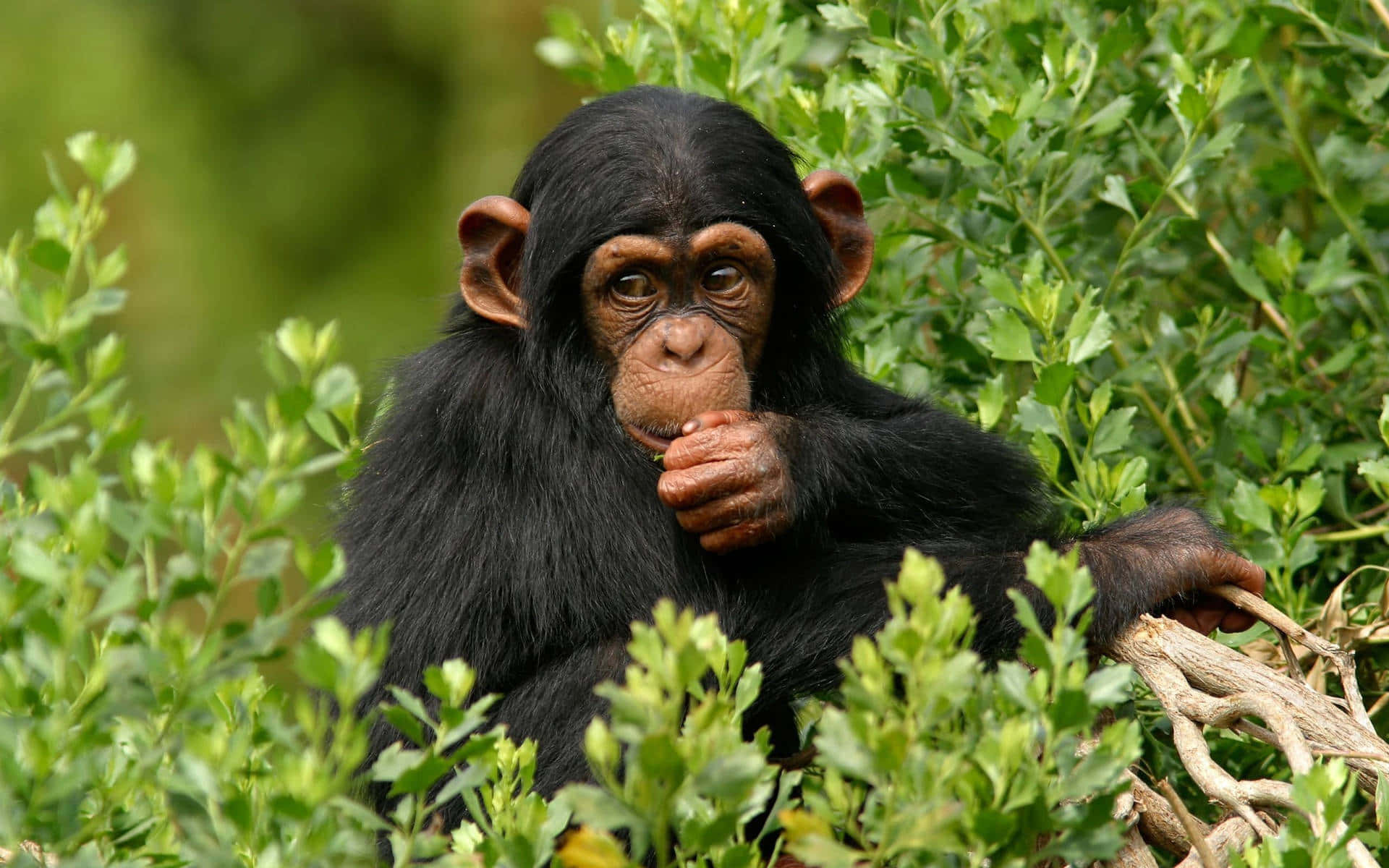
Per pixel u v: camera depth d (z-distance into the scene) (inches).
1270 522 357.1
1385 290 418.6
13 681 216.4
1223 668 275.3
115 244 977.5
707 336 335.6
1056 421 365.4
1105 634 312.3
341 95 1096.8
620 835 323.3
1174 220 426.0
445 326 383.6
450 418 359.9
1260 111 463.2
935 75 418.6
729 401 334.6
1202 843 248.2
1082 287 408.5
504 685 355.9
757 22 439.5
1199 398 430.6
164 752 206.5
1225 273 463.5
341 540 380.2
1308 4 421.7
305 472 202.4
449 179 1047.0
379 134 1087.0
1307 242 470.9
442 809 338.0
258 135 1083.3
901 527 366.3
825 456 344.8
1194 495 405.7
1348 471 424.5
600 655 345.1
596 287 340.5
